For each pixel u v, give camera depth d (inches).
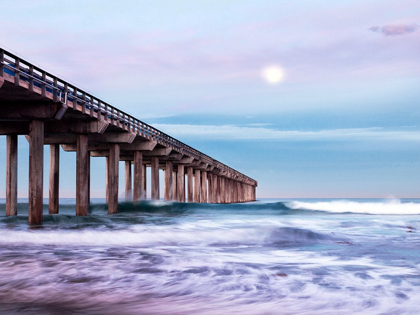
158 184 1793.8
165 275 426.9
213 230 776.3
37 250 589.6
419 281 400.2
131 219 1111.6
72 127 1093.1
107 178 1766.7
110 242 676.7
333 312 310.2
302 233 751.7
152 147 1542.8
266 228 775.1
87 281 402.9
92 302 334.6
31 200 901.8
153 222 1006.4
